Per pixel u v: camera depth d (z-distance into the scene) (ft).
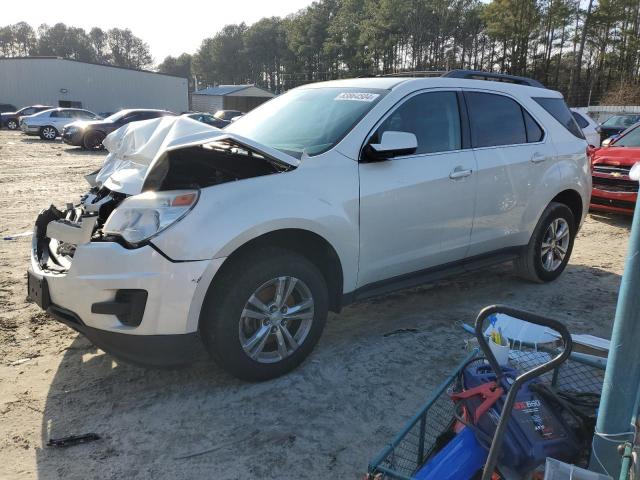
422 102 13.57
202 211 9.76
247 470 8.66
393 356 12.46
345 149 11.90
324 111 13.37
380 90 13.37
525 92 16.63
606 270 19.58
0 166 47.73
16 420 9.82
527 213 16.03
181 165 10.64
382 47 247.29
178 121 11.87
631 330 6.13
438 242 13.70
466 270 14.85
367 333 13.75
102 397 10.64
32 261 11.30
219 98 203.31
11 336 13.17
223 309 10.07
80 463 8.76
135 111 68.64
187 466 8.73
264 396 10.70
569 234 17.93
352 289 12.21
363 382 11.30
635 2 205.26
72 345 12.80
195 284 9.61
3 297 15.65
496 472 6.74
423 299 16.30
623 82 185.78
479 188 14.32
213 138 10.29
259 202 10.29
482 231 14.78
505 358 8.07
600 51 219.20
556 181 16.62
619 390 6.30
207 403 10.46
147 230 9.62
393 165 12.52
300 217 10.70
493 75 16.17
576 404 7.82
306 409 10.29
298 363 11.50
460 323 14.43
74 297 9.93
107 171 13.04
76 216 12.21
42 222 12.03
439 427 7.75
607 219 29.04
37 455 8.92
